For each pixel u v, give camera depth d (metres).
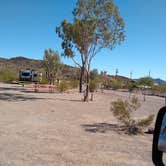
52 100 25.80
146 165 7.29
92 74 66.69
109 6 26.12
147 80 79.12
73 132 11.22
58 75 57.00
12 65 131.88
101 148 8.86
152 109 23.94
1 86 44.47
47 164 6.96
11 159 7.21
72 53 28.17
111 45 27.58
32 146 8.63
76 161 7.32
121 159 7.73
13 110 17.00
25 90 38.53
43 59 55.88
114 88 69.25
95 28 26.92
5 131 10.60
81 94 37.88
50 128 11.76
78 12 26.58
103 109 21.05
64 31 27.36
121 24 26.91
